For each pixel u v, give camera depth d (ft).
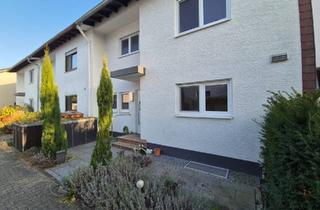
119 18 32.83
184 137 22.67
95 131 35.76
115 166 14.76
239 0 18.43
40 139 29.37
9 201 13.85
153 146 25.96
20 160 24.08
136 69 26.12
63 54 46.91
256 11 17.42
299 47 15.47
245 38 18.01
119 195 12.09
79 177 14.70
